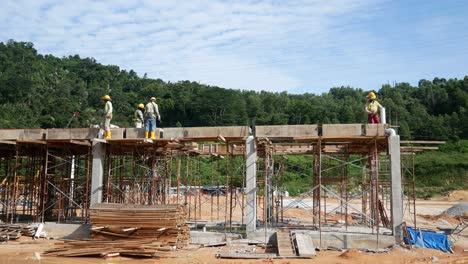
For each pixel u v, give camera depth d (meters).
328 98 131.12
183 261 14.40
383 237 16.61
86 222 19.44
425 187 51.28
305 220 25.30
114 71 135.38
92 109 83.44
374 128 17.09
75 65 134.25
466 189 49.50
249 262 14.24
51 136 19.69
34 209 24.59
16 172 20.20
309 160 55.34
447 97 95.75
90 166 22.53
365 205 21.41
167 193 25.30
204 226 19.86
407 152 21.20
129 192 21.56
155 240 16.66
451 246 18.33
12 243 17.91
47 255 15.32
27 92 85.44
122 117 80.50
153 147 20.78
